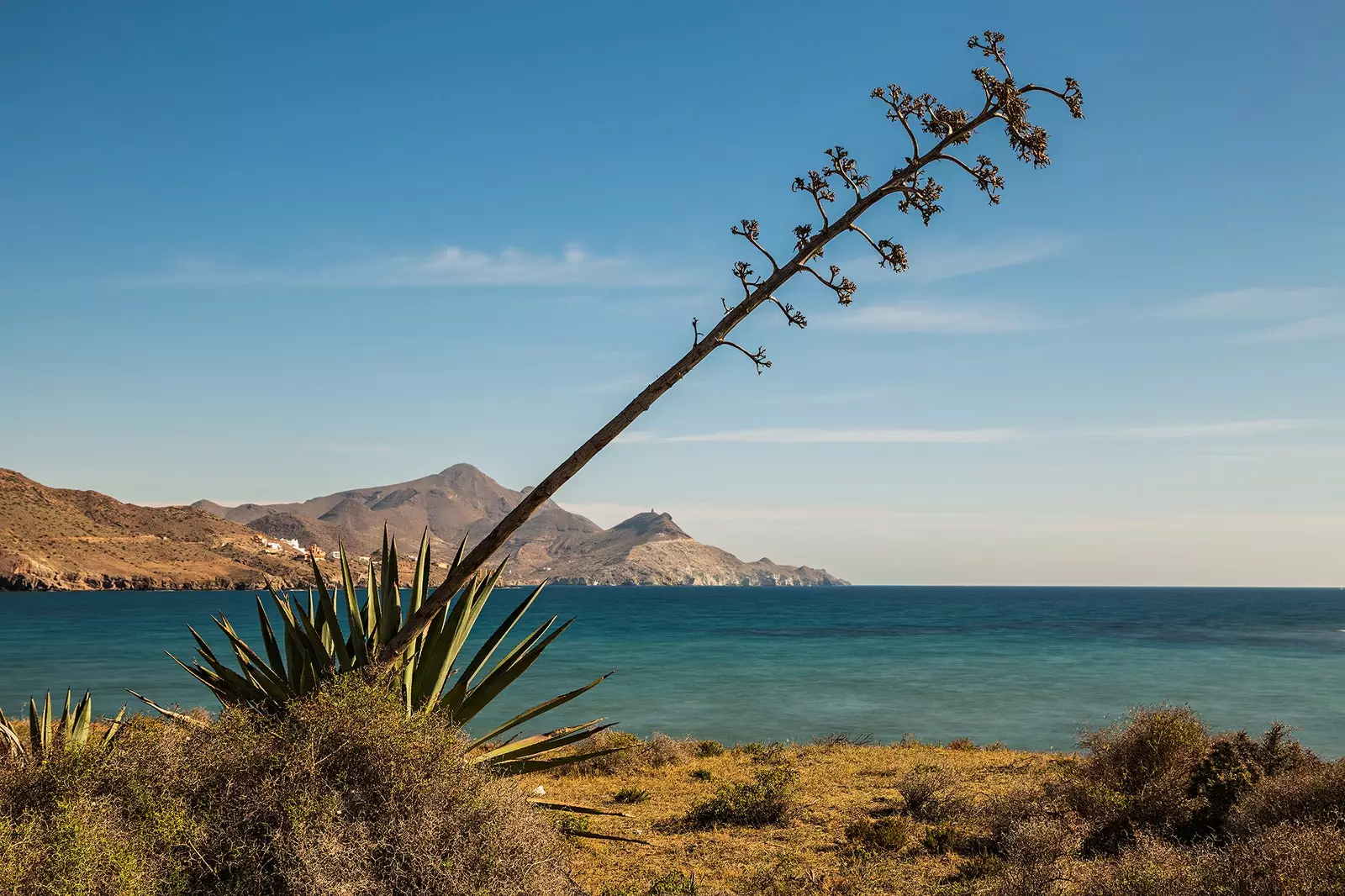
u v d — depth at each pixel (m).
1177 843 10.86
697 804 14.41
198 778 5.49
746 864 11.11
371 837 5.49
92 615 113.94
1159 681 51.50
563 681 49.84
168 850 4.98
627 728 34.31
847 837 12.30
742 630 108.31
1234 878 8.06
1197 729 13.42
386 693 6.30
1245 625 122.69
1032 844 10.48
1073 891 9.03
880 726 34.88
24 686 42.06
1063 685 49.22
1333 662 64.19
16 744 6.06
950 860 11.16
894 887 9.83
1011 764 19.62
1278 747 13.13
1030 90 6.09
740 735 32.66
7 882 4.37
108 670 49.69
